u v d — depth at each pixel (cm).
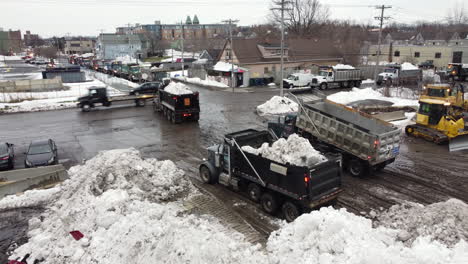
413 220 834
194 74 5288
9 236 959
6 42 14012
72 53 14588
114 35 10488
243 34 12794
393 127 1416
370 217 1039
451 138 1806
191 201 1130
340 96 3266
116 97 3097
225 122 2428
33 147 1636
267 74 4919
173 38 15738
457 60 5597
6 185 1246
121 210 927
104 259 735
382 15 3772
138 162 1230
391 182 1325
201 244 717
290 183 1000
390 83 4166
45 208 1123
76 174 1246
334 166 1032
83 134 2189
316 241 720
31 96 3634
